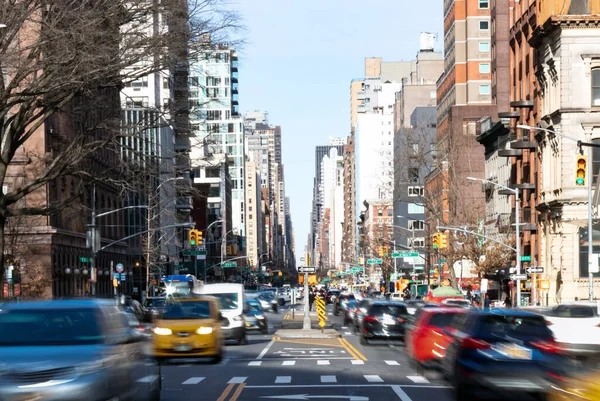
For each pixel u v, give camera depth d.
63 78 31.77
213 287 40.16
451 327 20.86
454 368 17.89
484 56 118.94
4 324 13.81
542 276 69.50
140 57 32.88
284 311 95.25
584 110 64.19
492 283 89.75
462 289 95.69
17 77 32.28
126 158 40.09
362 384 22.30
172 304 30.53
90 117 38.25
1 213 35.91
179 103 37.31
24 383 12.51
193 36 33.66
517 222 59.38
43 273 65.50
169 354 28.66
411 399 19.00
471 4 119.31
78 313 14.01
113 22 32.75
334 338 45.59
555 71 65.69
